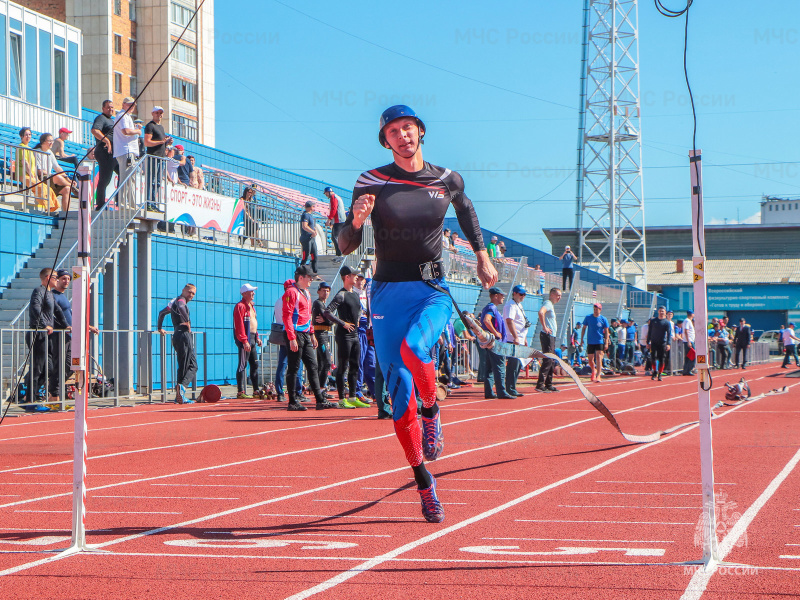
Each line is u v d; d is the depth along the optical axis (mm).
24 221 16984
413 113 5410
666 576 3883
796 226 74688
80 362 4488
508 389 17062
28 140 17969
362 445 9188
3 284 16484
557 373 27000
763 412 13211
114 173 18344
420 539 4734
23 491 6402
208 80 58719
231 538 4781
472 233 5711
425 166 5535
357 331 14758
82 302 4473
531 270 37406
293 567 4117
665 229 76000
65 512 5574
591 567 4066
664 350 25328
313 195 46531
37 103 26047
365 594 3646
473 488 6430
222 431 10750
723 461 7750
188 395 17953
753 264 73812
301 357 14078
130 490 6410
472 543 4621
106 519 5336
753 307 68688
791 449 8586
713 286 69438
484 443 9281
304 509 5645
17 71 25141
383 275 5480
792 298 68062
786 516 5277
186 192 19781
